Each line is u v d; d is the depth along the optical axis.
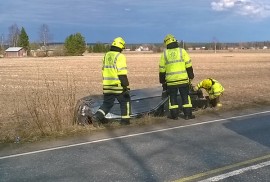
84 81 25.44
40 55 113.69
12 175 5.70
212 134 8.20
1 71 39.62
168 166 5.93
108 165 6.05
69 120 9.34
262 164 5.98
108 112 9.45
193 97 11.42
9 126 9.45
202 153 6.65
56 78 28.86
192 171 5.67
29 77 30.48
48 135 8.37
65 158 6.55
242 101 13.35
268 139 7.71
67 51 115.25
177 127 9.02
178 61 9.78
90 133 8.56
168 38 9.95
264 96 14.95
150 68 41.91
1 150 7.27
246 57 75.06
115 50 9.16
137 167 5.91
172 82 9.82
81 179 5.43
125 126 9.23
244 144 7.28
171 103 9.98
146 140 7.73
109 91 9.11
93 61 68.06
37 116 8.85
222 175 5.48
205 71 34.25
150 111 10.24
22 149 7.30
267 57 74.50
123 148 7.12
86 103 9.59
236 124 9.32
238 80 24.17
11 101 14.87
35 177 5.58
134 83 23.22
